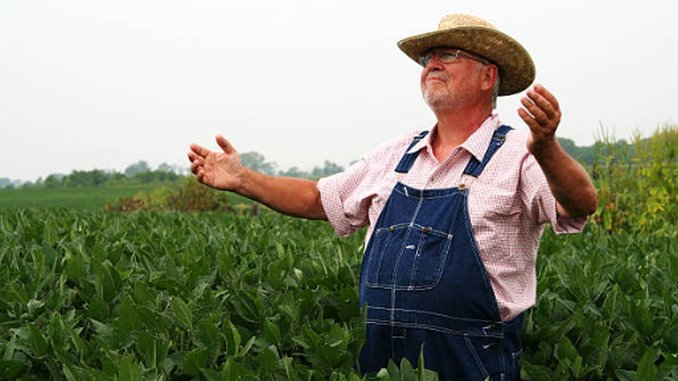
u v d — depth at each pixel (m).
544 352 3.95
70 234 6.35
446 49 3.90
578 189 3.44
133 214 9.68
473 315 3.66
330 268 4.83
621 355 3.76
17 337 3.73
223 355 3.67
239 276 4.73
